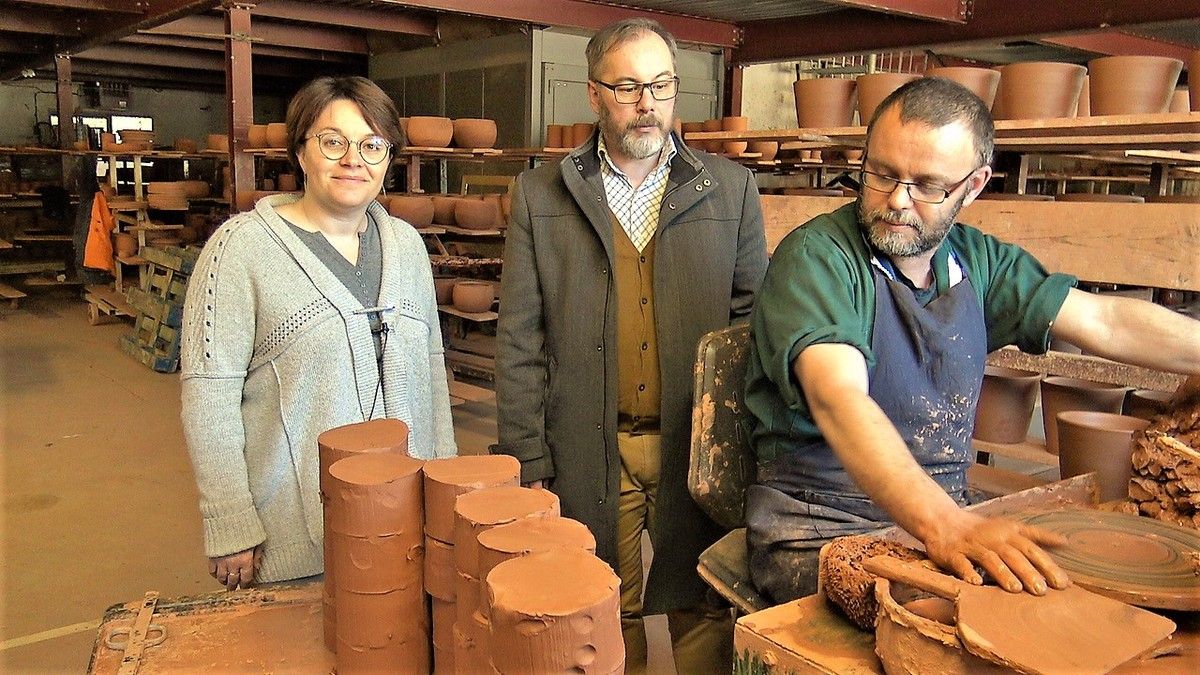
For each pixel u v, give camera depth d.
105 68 9.94
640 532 2.16
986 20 4.33
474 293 5.02
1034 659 0.78
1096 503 1.44
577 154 2.01
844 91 3.71
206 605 1.27
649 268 2.03
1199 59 2.86
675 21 5.38
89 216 8.40
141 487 3.86
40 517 3.53
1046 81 2.96
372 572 1.04
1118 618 0.85
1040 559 0.94
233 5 4.86
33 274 9.09
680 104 6.79
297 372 1.63
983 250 1.56
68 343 6.73
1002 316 1.56
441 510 1.03
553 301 2.04
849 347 1.27
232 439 1.62
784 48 5.47
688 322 2.01
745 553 1.59
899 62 7.85
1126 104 2.90
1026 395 2.68
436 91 7.45
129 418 4.84
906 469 1.10
